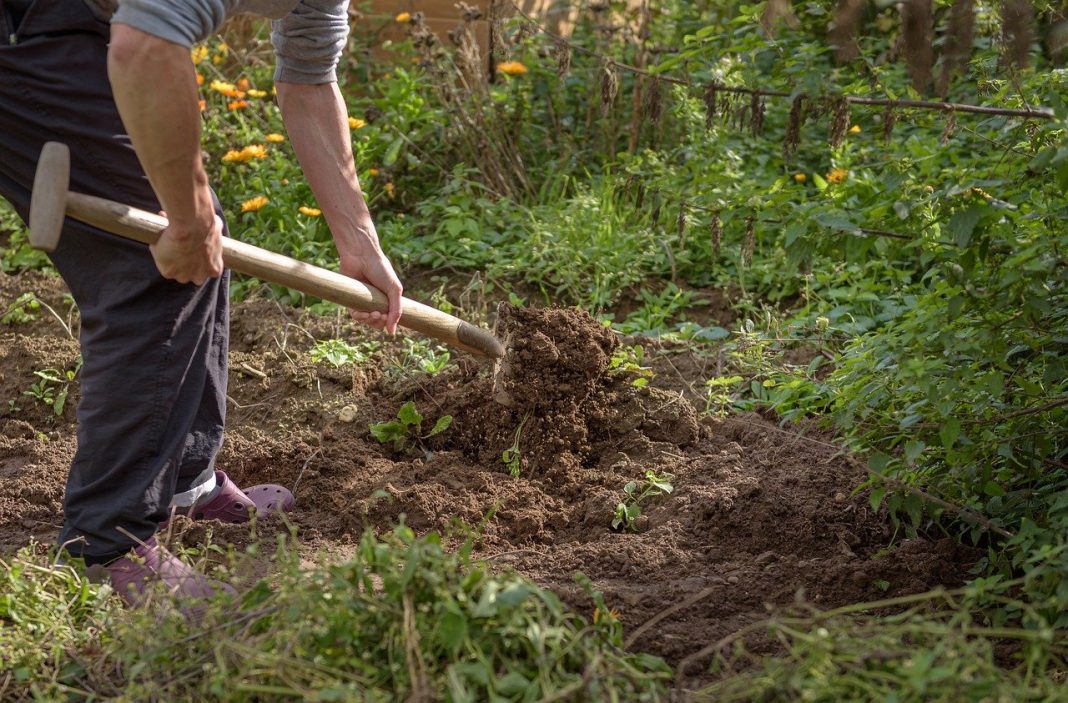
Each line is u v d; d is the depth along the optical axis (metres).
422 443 3.48
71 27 2.32
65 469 3.31
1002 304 2.49
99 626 2.32
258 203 4.67
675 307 4.44
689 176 4.98
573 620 2.30
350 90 6.01
